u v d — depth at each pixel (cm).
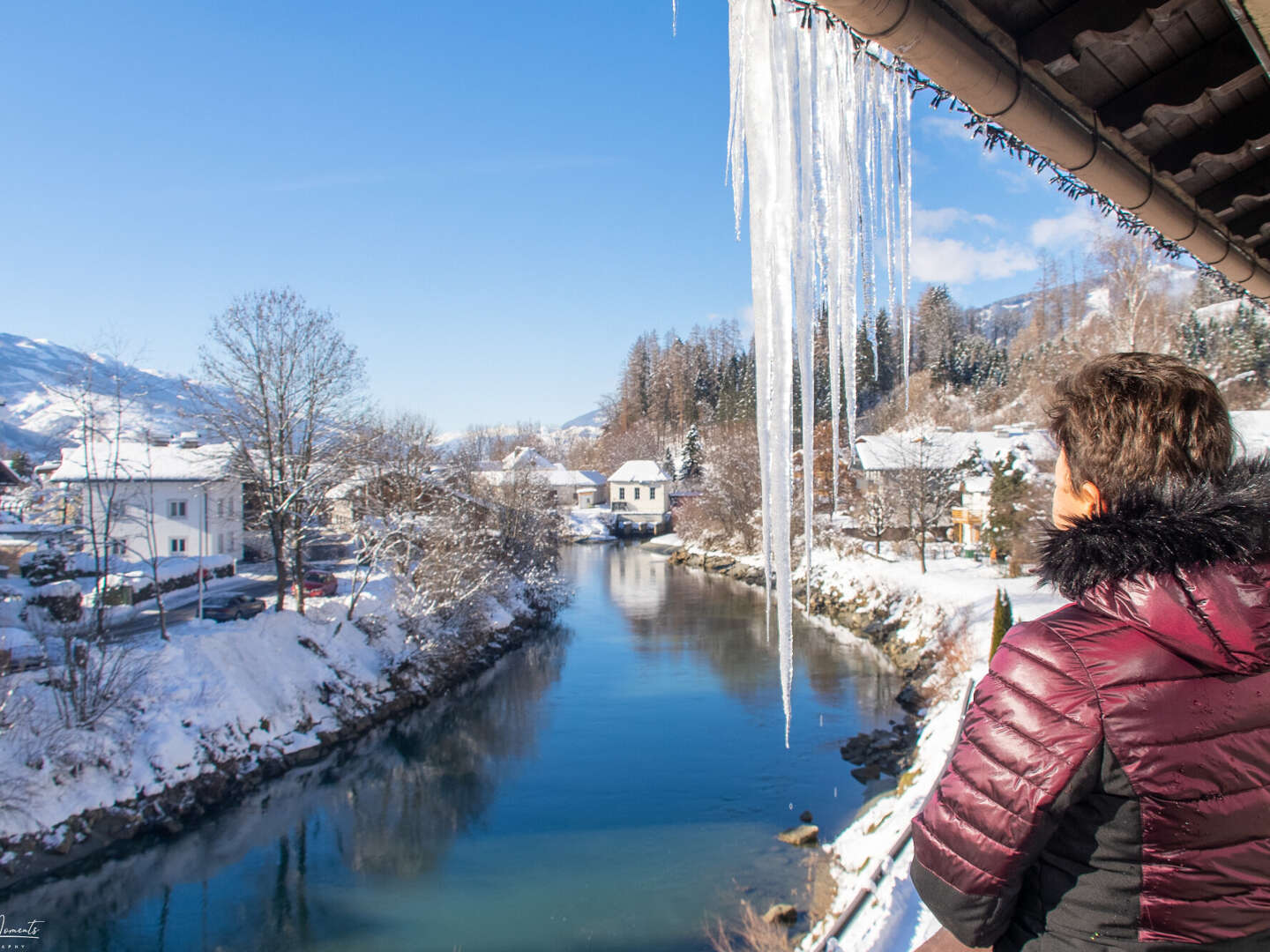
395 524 2981
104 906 1452
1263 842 127
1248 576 131
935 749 1734
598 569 6053
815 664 2958
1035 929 147
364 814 1823
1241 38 260
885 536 4778
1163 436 147
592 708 2522
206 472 3375
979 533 4431
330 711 2367
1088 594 147
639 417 12850
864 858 1395
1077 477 162
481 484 4394
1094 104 287
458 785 1964
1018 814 140
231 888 1515
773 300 246
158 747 1872
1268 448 172
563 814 1773
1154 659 134
